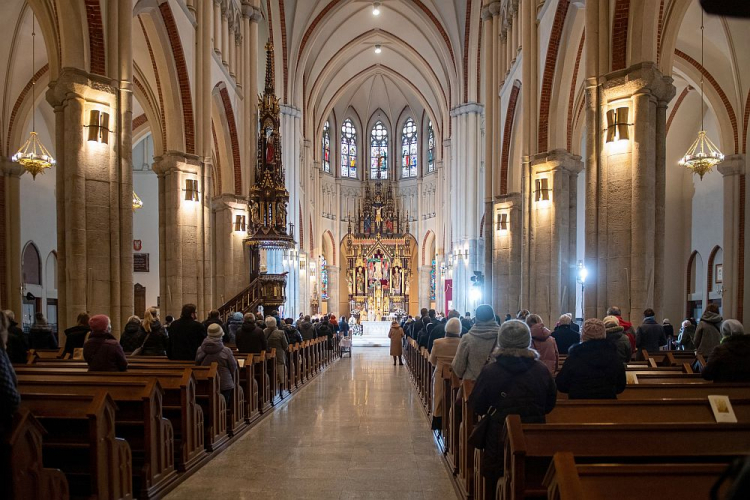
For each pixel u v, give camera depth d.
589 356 4.82
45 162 15.29
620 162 10.48
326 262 45.28
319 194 41.97
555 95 15.32
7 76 17.31
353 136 47.59
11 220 18.00
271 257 24.64
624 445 3.56
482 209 31.48
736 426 3.63
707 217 20.92
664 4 11.02
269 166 20.50
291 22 29.83
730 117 18.05
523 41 16.22
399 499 5.82
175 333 8.61
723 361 5.48
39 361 8.38
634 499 2.61
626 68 10.54
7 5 15.64
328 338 21.05
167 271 15.81
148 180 28.30
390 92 46.03
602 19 10.80
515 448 3.46
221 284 20.41
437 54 35.66
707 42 17.30
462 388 5.80
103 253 10.91
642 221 10.14
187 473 6.46
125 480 5.19
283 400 12.15
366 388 14.30
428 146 45.03
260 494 5.92
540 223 15.44
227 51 19.78
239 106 20.81
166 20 14.62
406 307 45.06
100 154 10.96
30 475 3.89
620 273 10.41
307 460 7.27
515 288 19.80
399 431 9.05
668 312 22.20
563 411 4.43
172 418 6.69
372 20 34.88
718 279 20.39
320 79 37.25
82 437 5.06
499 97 21.08
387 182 47.28
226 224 20.44
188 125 16.23
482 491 4.79
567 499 2.48
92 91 10.86
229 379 8.09
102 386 5.76
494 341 5.85
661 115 10.54
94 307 10.77
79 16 10.73
